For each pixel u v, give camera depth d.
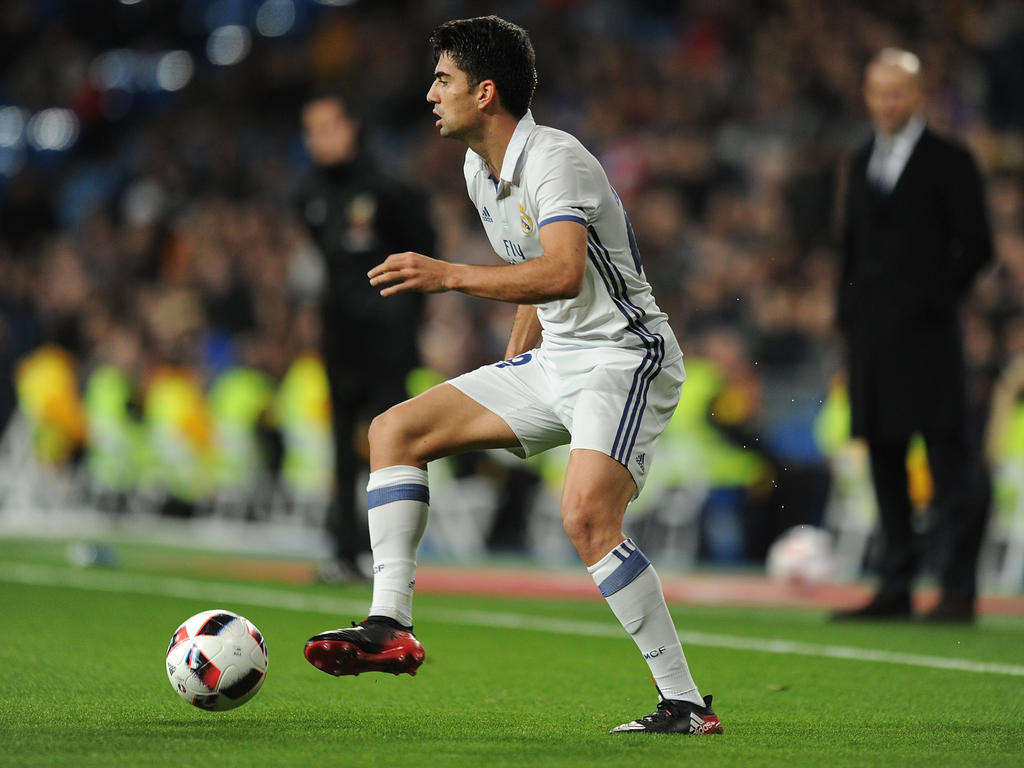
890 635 25.64
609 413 14.88
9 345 56.84
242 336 55.34
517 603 31.28
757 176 51.84
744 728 15.67
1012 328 41.19
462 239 55.28
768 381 44.25
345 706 17.05
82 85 82.06
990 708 17.53
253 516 52.44
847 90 54.94
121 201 68.50
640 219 50.69
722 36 60.34
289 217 59.78
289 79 72.94
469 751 13.60
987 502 27.78
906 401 27.53
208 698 15.20
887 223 27.67
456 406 15.77
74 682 18.42
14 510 55.44
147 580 33.91
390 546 15.45
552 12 66.25
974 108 54.88
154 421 51.94
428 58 67.94
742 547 44.62
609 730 15.30
